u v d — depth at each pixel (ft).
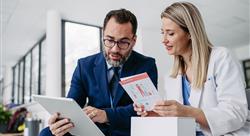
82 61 4.85
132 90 3.30
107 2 11.88
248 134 3.62
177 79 4.41
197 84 3.95
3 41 18.24
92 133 3.71
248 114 3.73
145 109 3.35
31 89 20.02
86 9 12.55
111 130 4.10
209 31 16.70
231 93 3.65
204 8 13.12
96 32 14.28
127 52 4.39
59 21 12.59
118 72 4.53
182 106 3.36
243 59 21.43
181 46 4.08
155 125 3.10
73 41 13.74
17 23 14.83
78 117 3.50
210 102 3.87
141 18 13.74
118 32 4.20
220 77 3.80
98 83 4.56
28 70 21.24
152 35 15.21
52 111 3.78
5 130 11.31
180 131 2.91
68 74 13.24
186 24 3.96
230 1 12.50
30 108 14.15
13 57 22.97
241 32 17.28
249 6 13.14
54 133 3.71
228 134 3.61
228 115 3.50
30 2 12.01
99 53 4.93
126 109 4.07
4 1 12.05
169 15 4.04
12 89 25.85
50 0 11.70
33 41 18.35
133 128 3.36
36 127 9.84
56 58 12.17
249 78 21.13
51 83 11.96
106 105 4.48
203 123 3.51
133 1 11.88
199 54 3.98
